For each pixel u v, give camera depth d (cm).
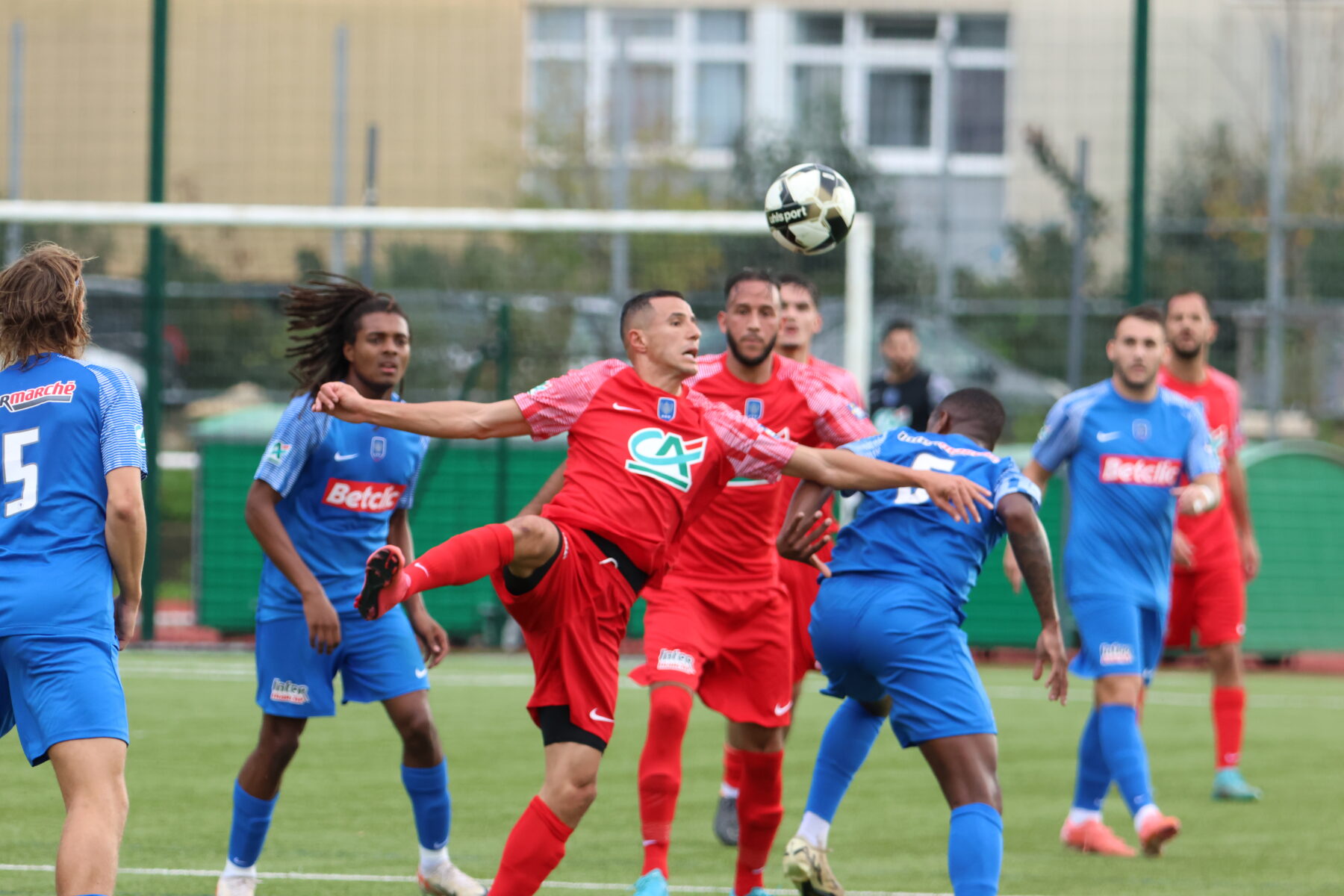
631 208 7244
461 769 2836
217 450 4891
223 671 4150
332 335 1909
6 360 1470
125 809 1356
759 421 2141
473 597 4956
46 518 1400
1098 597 2281
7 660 1370
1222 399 2853
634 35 8962
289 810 2402
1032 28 8481
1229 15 8388
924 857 2136
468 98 7056
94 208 4422
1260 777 2942
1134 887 1977
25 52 6197
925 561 1697
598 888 1911
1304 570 5078
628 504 1559
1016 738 3384
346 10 6750
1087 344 6469
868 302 4300
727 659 1967
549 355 5222
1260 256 6400
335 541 1866
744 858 1869
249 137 6575
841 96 7538
